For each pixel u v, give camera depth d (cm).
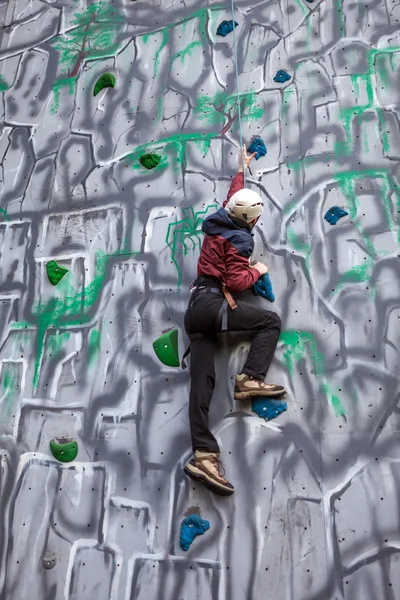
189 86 427
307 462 328
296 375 344
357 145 379
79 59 465
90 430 367
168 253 390
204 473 326
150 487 346
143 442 356
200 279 346
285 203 378
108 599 331
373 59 397
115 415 366
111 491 352
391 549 305
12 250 426
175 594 324
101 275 399
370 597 301
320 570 310
